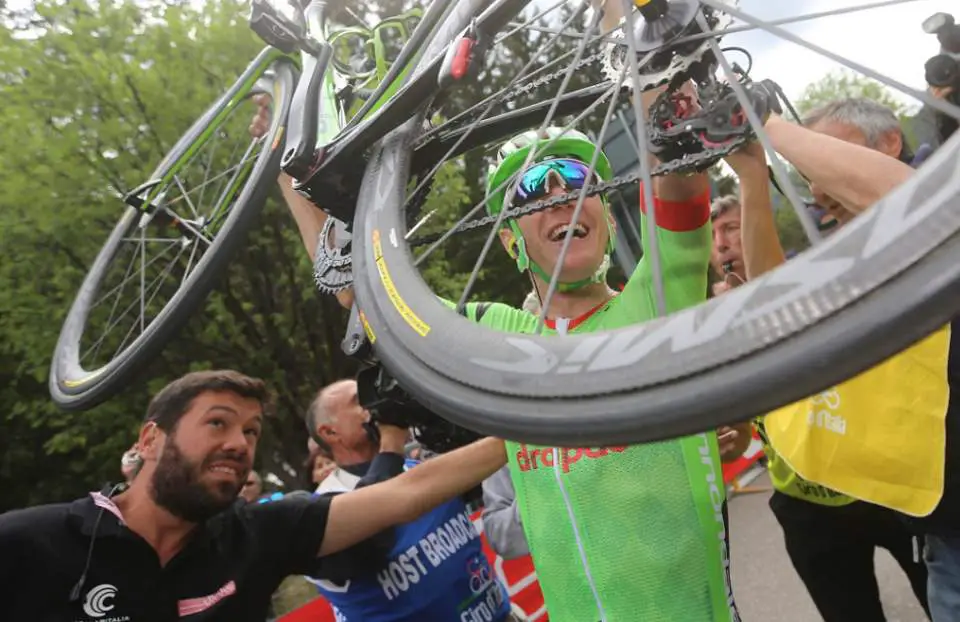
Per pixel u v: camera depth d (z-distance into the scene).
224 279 8.29
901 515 1.58
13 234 7.33
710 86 0.91
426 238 1.37
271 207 8.07
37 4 7.67
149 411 1.81
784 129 0.98
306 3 2.55
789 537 2.41
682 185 1.14
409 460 2.82
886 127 1.56
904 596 3.32
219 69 7.96
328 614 3.18
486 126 1.40
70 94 7.27
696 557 1.18
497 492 1.98
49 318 7.69
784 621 3.48
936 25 1.18
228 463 1.74
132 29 8.02
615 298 1.36
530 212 0.98
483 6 1.19
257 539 1.83
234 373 1.87
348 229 1.60
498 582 2.52
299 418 9.21
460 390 0.78
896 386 1.34
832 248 0.58
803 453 1.50
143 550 1.66
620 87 0.92
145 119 7.50
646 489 1.21
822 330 0.55
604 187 0.91
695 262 1.19
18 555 1.59
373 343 0.99
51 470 11.16
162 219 2.89
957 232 0.52
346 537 1.85
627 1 0.90
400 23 2.43
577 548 1.25
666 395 0.61
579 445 0.67
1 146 7.26
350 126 1.44
